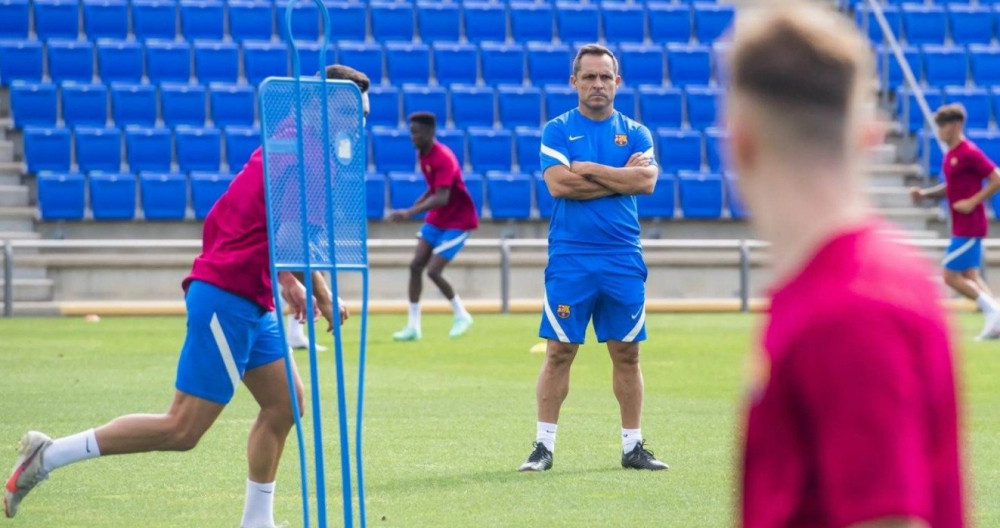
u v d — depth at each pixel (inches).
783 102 194.2
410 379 1381.6
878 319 184.4
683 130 2694.4
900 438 181.2
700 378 1391.5
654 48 2824.8
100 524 706.2
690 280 2484.0
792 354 188.1
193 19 2748.5
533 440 1000.2
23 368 1451.8
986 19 2952.8
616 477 849.5
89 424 1056.2
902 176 2677.2
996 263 2479.1
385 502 770.2
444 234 1813.5
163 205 2400.3
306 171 581.0
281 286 638.5
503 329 1991.9
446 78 2746.1
